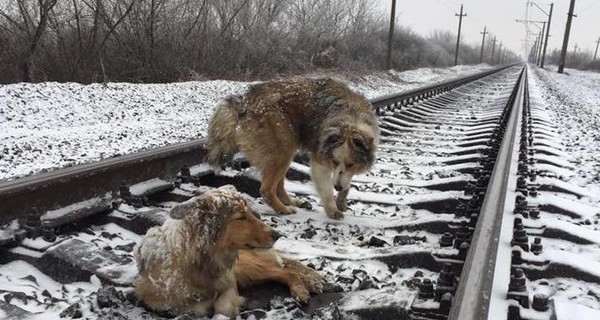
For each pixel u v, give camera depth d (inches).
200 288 51.2
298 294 52.3
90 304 49.8
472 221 69.7
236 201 51.3
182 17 331.0
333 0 517.3
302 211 86.4
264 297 54.4
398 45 814.5
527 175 102.2
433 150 138.3
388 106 204.5
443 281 51.0
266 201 85.0
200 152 103.0
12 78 270.2
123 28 304.2
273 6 410.0
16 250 59.5
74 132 152.1
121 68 305.7
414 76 638.5
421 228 74.4
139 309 50.8
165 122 183.0
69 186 72.6
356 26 601.0
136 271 55.9
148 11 311.7
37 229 62.1
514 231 64.1
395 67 689.0
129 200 77.2
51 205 69.9
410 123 187.9
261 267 55.7
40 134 145.6
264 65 388.5
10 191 63.6
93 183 76.6
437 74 761.6
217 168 91.0
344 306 50.2
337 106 86.0
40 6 257.0
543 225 72.3
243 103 87.7
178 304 50.3
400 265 61.2
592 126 219.1
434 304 48.6
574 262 59.4
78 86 210.8
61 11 279.6
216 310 50.8
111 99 206.4
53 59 280.4
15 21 265.0
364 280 55.3
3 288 51.9
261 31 396.8
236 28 374.0
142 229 69.7
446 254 60.9
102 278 54.6
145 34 310.2
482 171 100.3
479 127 181.3
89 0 288.7
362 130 83.0
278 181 85.4
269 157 84.4
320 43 491.2
